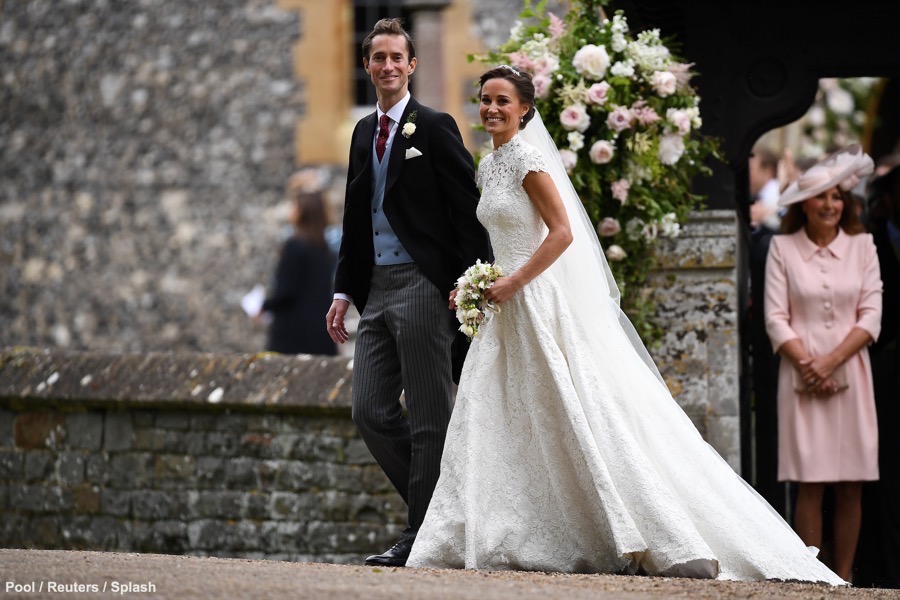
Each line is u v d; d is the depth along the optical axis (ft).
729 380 67.05
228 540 77.82
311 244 122.93
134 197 143.84
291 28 143.23
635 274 66.49
